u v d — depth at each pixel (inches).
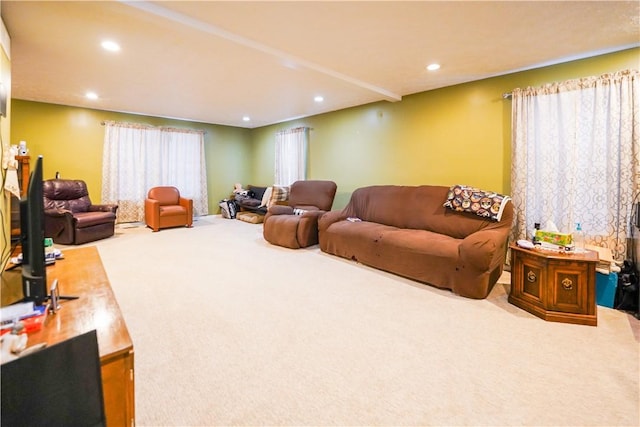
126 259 149.3
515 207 133.3
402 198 155.3
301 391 61.3
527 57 119.8
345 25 96.1
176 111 225.0
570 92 119.3
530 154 128.9
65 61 123.3
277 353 73.9
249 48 108.3
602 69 115.4
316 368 68.4
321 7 86.1
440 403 58.2
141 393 60.1
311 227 174.1
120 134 228.2
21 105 192.2
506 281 125.0
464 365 69.7
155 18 87.8
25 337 38.6
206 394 60.2
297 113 229.8
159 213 217.2
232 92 170.7
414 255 120.7
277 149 266.2
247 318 91.0
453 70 134.5
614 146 110.9
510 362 70.7
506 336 82.0
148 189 243.8
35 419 28.0
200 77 143.1
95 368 31.5
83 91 169.9
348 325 87.7
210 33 96.8
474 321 90.2
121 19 89.9
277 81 148.3
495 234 110.8
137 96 181.5
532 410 56.5
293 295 108.3
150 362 69.7
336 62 126.5
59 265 73.1
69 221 174.2
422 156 169.0
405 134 176.4
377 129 191.2
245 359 71.4
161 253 160.9
